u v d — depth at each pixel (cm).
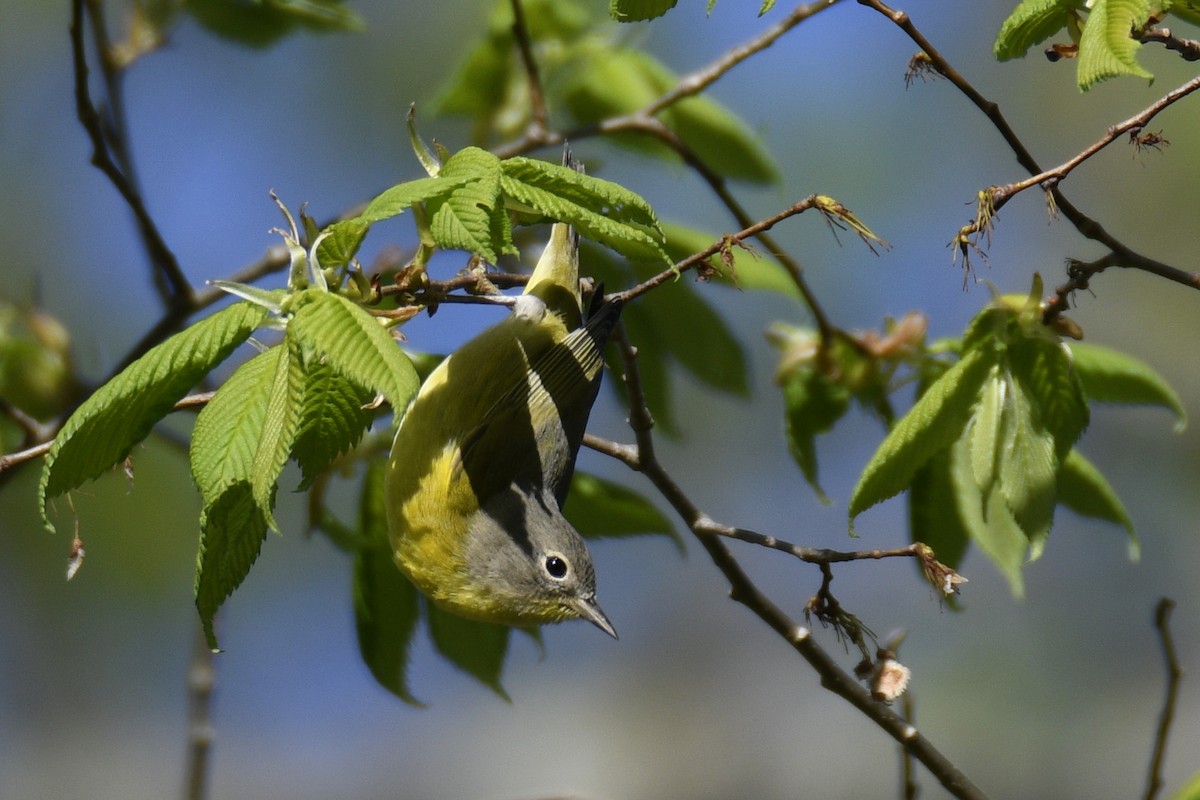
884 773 1908
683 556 706
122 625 1316
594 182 450
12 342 798
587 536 707
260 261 786
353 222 425
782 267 746
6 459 585
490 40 879
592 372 659
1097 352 664
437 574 653
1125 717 1641
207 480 405
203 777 816
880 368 724
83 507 1205
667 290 729
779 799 1917
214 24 865
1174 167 1575
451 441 650
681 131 853
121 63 823
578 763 1944
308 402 475
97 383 802
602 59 871
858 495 570
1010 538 628
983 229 520
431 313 507
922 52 546
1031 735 1645
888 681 518
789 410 734
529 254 771
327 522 681
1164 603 640
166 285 758
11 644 1343
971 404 567
